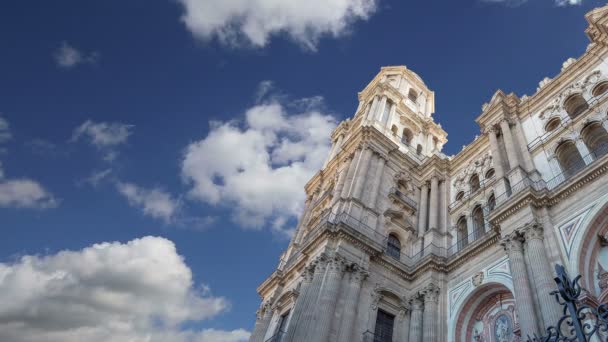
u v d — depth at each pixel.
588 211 21.14
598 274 19.94
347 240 28.59
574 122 26.98
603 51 29.06
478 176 34.03
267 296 35.00
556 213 22.77
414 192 38.25
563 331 17.44
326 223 29.00
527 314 19.22
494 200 29.83
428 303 27.05
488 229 28.92
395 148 39.50
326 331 23.53
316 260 27.88
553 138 27.91
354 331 25.06
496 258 25.20
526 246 22.23
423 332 25.97
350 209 31.64
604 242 20.53
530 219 22.61
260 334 31.62
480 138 35.22
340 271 26.78
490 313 24.69
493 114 34.00
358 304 26.36
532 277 20.72
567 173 25.17
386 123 44.78
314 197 43.94
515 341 22.09
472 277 26.22
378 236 31.59
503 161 29.81
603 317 8.13
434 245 31.08
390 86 49.53
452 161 38.03
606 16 29.47
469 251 27.34
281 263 38.25
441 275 28.41
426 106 55.44
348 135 48.62
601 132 25.41
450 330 25.22
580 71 29.98
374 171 36.47
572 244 20.70
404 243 33.09
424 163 39.78
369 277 28.20
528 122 31.62
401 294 28.77
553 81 31.30
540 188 25.16
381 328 26.72
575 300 8.59
